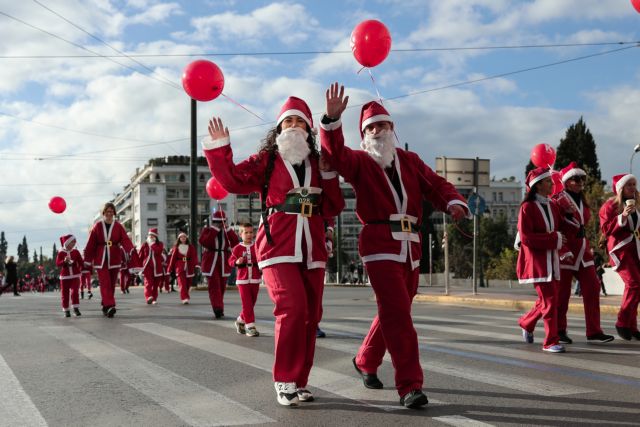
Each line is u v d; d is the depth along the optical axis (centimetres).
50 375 564
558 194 791
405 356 446
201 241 1099
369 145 477
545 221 714
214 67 606
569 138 6656
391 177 476
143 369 592
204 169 11512
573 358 646
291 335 449
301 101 506
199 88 602
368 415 419
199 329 918
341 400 463
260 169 482
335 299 1752
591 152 6575
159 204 11525
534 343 759
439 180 490
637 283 794
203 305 1480
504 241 7275
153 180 11675
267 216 475
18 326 965
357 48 628
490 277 6894
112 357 661
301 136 480
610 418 406
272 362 629
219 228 1111
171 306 1448
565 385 510
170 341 784
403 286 459
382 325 458
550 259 704
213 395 482
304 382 469
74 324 995
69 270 1159
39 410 441
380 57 631
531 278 710
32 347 734
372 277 465
